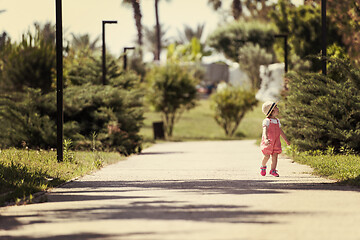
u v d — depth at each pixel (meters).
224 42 89.50
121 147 31.81
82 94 33.41
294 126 24.89
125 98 34.62
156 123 59.53
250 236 8.41
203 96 98.44
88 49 46.69
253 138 65.12
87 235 8.70
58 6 21.38
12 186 14.16
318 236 8.38
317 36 47.69
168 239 8.27
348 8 33.84
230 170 20.41
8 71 46.97
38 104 30.95
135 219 9.99
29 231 9.13
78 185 15.81
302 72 25.00
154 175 18.75
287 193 13.27
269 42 87.50
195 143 49.00
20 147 28.94
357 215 10.16
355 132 22.02
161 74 64.19
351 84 23.28
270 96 77.62
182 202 12.01
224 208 11.09
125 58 51.19
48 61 47.25
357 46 33.56
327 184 15.04
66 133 30.23
